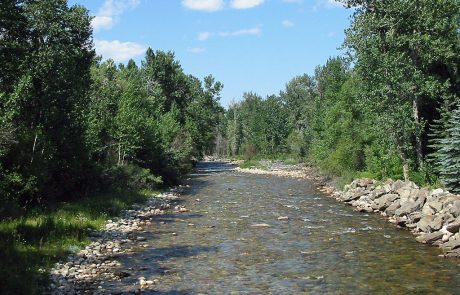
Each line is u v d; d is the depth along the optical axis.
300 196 37.53
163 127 54.66
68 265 15.53
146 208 29.94
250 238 21.23
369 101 35.62
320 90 98.50
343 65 58.72
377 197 30.20
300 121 110.94
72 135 29.16
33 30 30.05
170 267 16.22
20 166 22.97
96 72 48.91
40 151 24.89
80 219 22.69
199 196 38.19
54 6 30.78
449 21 37.06
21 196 23.22
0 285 11.91
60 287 13.25
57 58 28.83
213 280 14.73
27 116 26.94
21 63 26.30
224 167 86.00
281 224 24.77
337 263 16.73
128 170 36.81
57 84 28.38
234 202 34.09
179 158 49.66
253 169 76.00
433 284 14.02
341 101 47.78
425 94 35.56
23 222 18.80
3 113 22.66
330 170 47.47
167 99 80.25
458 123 28.77
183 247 19.41
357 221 25.31
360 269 15.88
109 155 37.69
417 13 35.41
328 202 33.59
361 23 35.12
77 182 29.89
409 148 34.44
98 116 38.38
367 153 41.94
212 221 25.81
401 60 34.62
